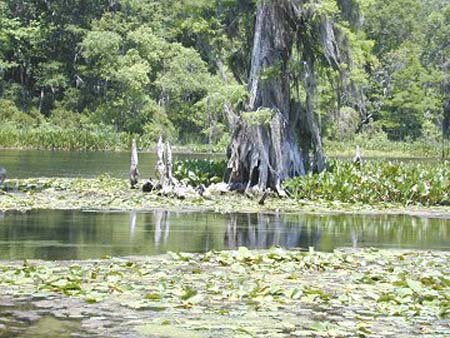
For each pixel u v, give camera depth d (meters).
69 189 30.05
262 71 30.98
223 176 32.59
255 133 30.56
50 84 85.00
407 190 28.98
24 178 35.56
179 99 83.94
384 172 29.73
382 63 90.81
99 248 16.97
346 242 18.97
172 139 81.38
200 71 82.12
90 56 83.94
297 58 31.42
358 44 31.66
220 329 10.24
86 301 11.56
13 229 19.67
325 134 47.56
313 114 31.77
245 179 31.33
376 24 91.12
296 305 11.66
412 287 12.62
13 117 81.12
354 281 13.44
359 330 10.35
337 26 30.77
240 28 33.31
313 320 10.83
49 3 88.56
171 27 84.44
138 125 82.06
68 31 87.00
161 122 81.62
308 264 14.76
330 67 31.80
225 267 14.59
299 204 27.75
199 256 15.79
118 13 85.94
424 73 93.75
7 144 71.19
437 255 16.72
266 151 30.39
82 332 10.04
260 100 31.14
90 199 27.05
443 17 100.25
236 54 33.69
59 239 18.19
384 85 91.38
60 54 88.19
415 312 11.35
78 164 48.22
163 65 84.44
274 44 31.09
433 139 91.69
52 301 11.57
